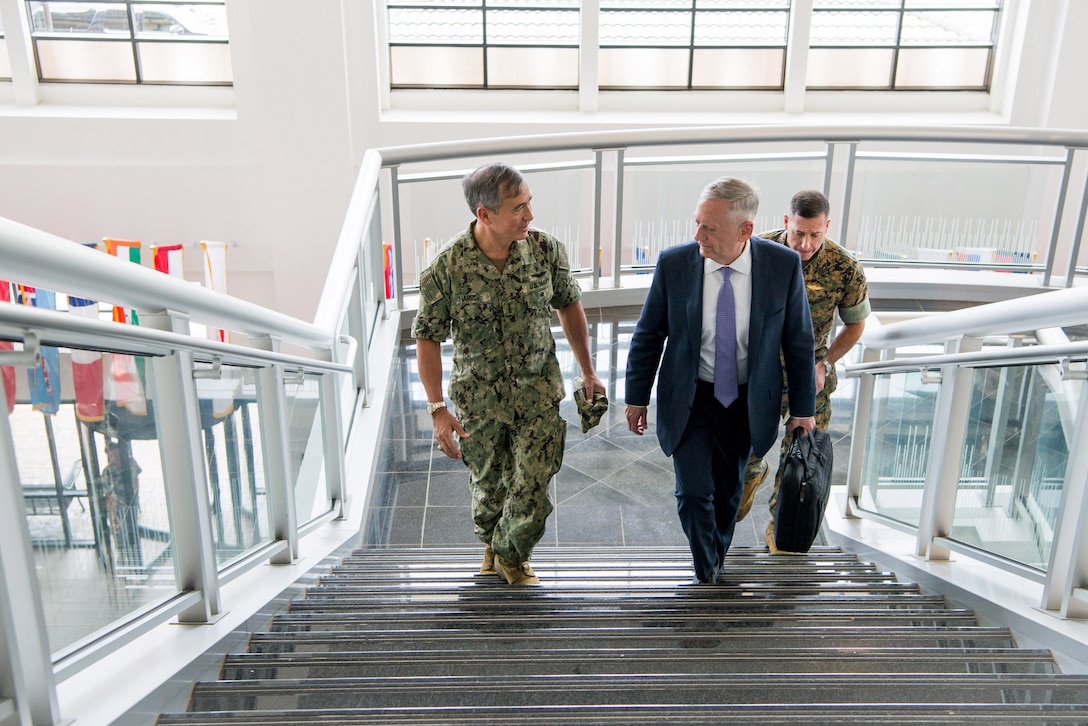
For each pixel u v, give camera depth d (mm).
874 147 8148
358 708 1850
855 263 3301
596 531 3980
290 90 8062
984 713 1804
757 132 5781
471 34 8695
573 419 4898
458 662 2199
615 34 8719
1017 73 8328
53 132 8289
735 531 4020
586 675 2055
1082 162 7809
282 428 2701
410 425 4812
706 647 2418
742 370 2869
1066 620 2244
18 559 1476
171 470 2016
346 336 3949
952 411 2826
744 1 8594
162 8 8445
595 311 6102
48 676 1548
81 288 1556
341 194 8430
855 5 8602
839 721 1771
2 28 8312
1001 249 6273
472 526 3998
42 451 1549
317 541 3367
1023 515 2488
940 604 2719
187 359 1992
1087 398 2123
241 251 8781
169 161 8430
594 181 5906
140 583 1918
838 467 4504
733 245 2691
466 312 2748
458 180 5660
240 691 1925
